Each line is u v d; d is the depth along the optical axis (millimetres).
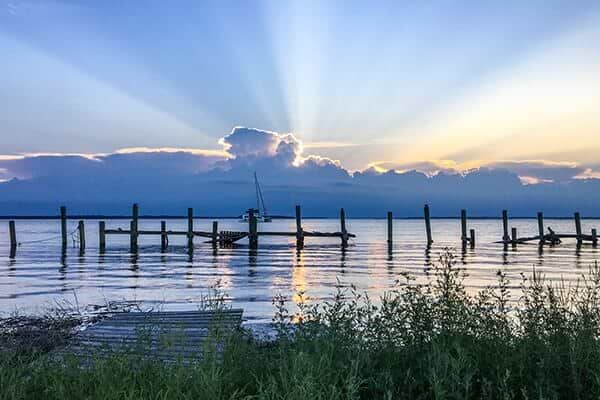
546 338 5602
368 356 5395
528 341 5598
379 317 6430
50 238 71000
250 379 5141
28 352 7355
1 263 33656
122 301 18469
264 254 41500
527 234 88625
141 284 23547
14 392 4570
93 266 31828
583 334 5387
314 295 19688
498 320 6195
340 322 6180
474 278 24406
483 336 5930
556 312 6004
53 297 19656
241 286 22781
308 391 4195
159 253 42375
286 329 6520
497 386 4707
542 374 4812
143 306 17359
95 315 15289
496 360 5242
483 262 33562
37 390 4906
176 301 18516
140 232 47250
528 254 40000
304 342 5754
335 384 4508
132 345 6297
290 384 4461
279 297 12523
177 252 43500
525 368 5086
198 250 45719
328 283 23688
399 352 5785
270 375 4859
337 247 50125
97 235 79875
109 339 8531
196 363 5242
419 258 37688
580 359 4930
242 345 5906
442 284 7734
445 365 4824
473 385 5023
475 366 5098
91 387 4652
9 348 8047
